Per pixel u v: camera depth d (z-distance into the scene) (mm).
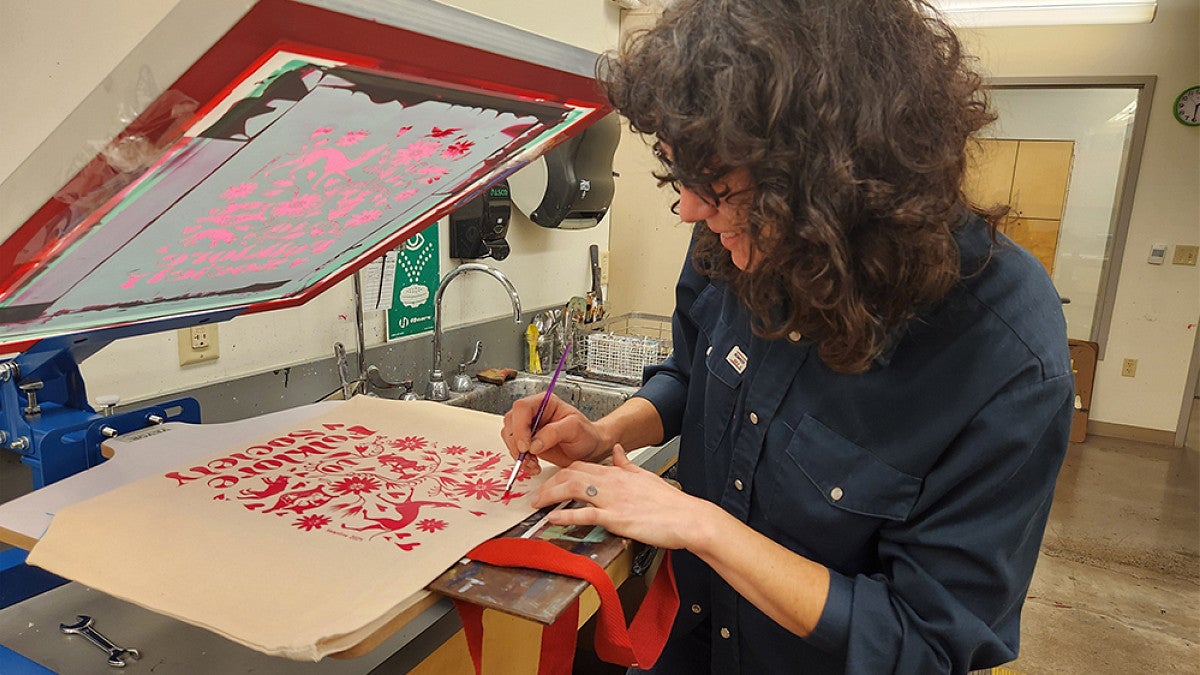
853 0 535
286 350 1450
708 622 937
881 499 716
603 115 758
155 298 731
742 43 521
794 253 559
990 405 654
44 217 468
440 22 468
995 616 672
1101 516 3119
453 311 1914
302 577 603
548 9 2119
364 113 528
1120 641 2328
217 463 839
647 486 712
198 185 530
